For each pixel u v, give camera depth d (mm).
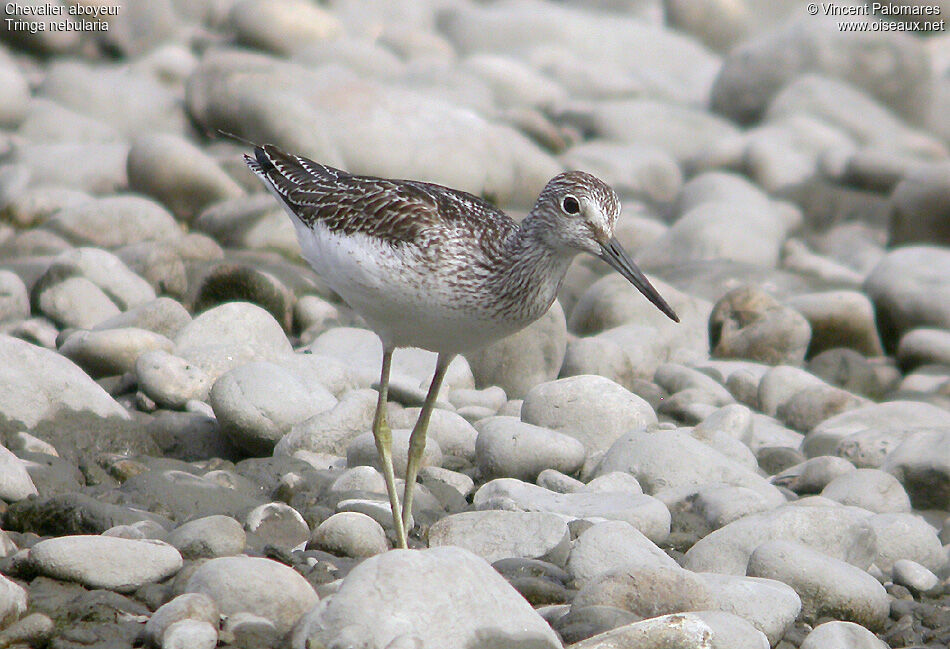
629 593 7316
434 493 9750
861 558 8836
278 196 10281
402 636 6016
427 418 9195
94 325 13148
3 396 10031
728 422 11438
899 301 17000
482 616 6355
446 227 8719
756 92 29078
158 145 17703
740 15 35344
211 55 22969
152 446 10398
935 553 9102
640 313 15062
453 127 20094
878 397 14680
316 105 19891
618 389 11172
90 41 28156
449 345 9062
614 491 9469
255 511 8641
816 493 10609
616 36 32438
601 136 26469
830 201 24094
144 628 6598
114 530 7820
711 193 21719
